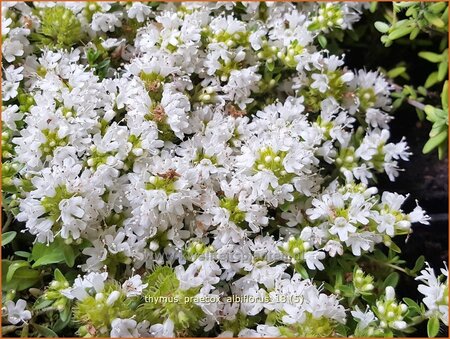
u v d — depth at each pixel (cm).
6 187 13
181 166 13
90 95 14
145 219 13
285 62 16
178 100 14
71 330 13
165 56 15
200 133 15
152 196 13
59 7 16
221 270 14
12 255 14
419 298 17
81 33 16
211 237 14
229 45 15
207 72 15
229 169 14
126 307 12
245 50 16
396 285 16
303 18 16
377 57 21
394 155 16
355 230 13
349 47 21
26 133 14
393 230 14
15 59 16
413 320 13
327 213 14
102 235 13
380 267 15
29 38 16
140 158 14
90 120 14
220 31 15
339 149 16
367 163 16
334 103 16
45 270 14
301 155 14
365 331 13
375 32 20
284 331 12
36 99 14
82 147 14
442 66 17
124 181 14
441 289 13
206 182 14
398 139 20
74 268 14
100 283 12
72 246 13
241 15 17
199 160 14
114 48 17
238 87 15
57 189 13
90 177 13
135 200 13
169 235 14
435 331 13
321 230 14
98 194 13
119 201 14
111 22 16
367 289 13
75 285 12
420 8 16
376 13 19
